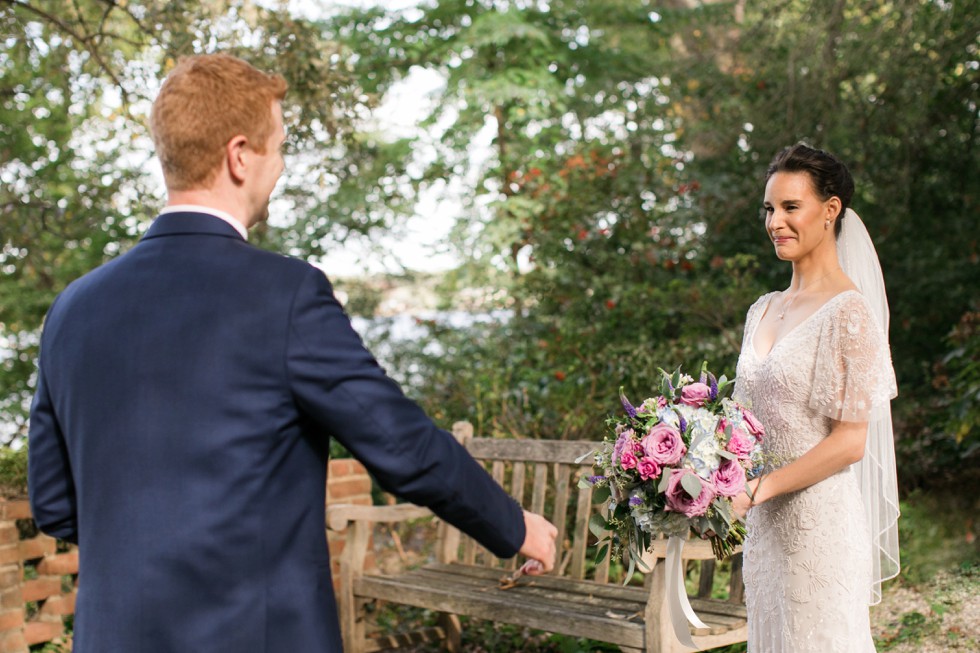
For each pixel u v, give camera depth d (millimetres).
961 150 7363
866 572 2480
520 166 8688
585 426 5719
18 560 4305
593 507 5125
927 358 7301
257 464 1534
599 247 7316
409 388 8203
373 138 9250
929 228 7535
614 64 10180
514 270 8367
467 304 8859
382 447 1538
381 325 8875
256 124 1692
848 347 2354
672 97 8625
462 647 4441
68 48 6250
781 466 2455
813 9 7312
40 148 8438
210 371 1544
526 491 5465
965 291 7227
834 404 2359
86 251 8672
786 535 2477
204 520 1506
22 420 8930
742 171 7867
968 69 7180
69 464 1742
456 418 6656
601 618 3285
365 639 4172
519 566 4215
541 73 9320
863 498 2713
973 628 3865
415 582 4020
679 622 2480
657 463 2277
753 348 2609
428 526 6660
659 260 7113
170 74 1685
